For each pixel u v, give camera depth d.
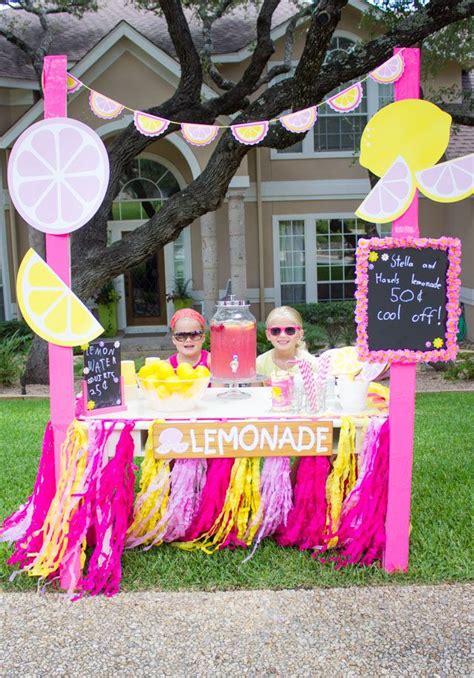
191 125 3.26
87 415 3.36
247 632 2.77
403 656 2.59
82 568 3.24
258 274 14.22
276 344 3.87
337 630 2.78
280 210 14.10
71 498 3.19
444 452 5.14
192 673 2.51
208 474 3.51
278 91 7.37
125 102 11.85
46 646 2.71
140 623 2.86
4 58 13.72
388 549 3.24
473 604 2.96
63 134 3.12
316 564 3.32
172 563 3.36
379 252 3.14
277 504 3.41
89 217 3.15
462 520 3.77
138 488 4.42
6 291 13.86
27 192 3.16
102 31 15.27
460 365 9.37
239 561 3.37
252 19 14.59
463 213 12.84
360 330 3.16
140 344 13.33
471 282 12.58
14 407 7.67
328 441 3.29
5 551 3.50
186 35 7.84
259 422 3.27
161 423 3.25
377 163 3.15
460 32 10.16
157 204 14.45
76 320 3.24
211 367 3.53
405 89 3.10
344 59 6.83
